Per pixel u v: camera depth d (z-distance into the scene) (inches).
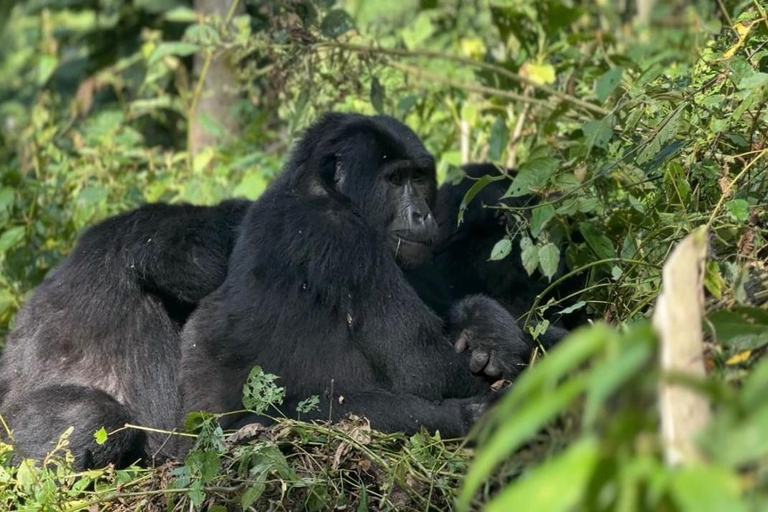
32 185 591.8
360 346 399.2
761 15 376.2
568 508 133.1
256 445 337.1
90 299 437.4
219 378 399.2
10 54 1071.6
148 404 430.3
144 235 445.4
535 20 610.5
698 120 374.9
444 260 472.4
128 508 353.1
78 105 762.2
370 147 434.3
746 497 145.6
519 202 455.8
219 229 457.7
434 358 397.1
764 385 142.6
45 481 355.9
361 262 398.9
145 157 671.1
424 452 336.8
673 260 178.5
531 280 453.4
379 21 742.5
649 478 134.0
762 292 268.5
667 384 153.9
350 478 344.2
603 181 414.3
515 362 386.6
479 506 253.9
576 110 522.6
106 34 837.8
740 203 310.3
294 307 396.2
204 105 724.7
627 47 666.8
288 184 434.0
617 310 366.3
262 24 631.2
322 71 560.7
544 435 221.0
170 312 446.0
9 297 549.6
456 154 588.7
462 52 693.3
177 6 807.1
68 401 404.5
